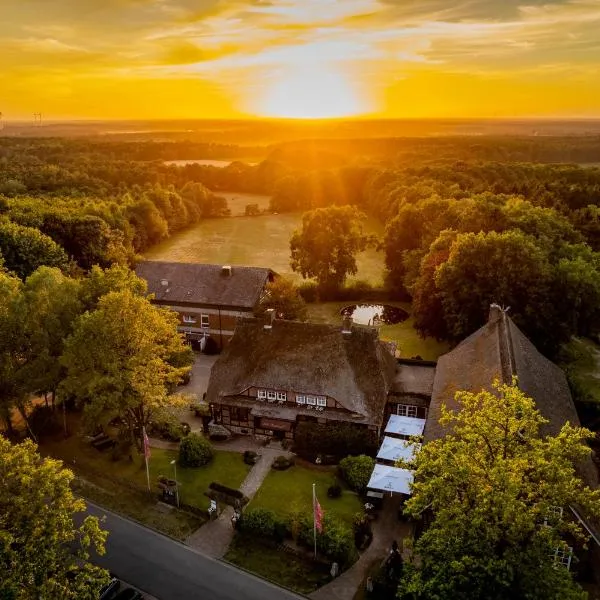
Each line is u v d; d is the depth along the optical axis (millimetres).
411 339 75250
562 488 26453
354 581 35938
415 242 91875
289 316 71375
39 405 56781
